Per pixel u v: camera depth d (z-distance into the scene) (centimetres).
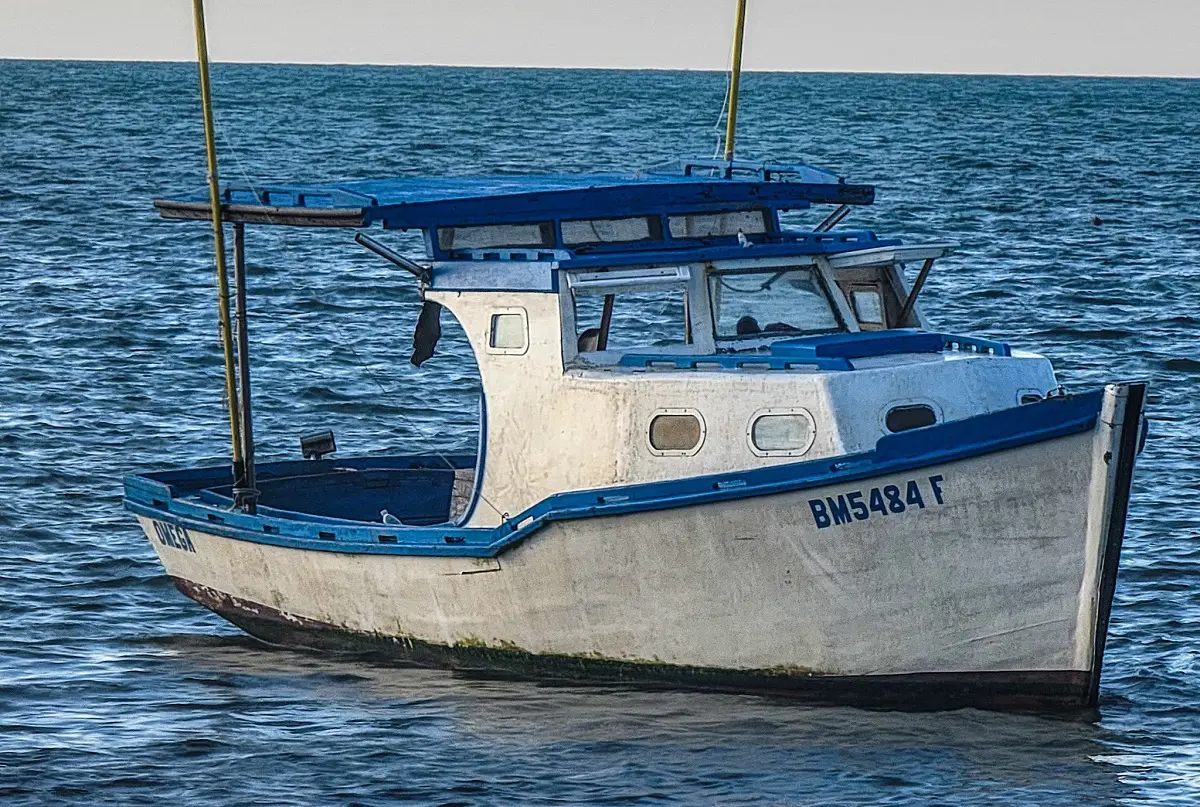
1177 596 8212
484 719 6731
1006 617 6488
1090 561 6378
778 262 7150
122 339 14725
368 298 17062
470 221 7075
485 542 6912
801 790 6062
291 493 8450
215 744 6538
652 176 8150
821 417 6481
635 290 6950
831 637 6575
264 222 7394
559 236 7269
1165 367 13988
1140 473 10356
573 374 6850
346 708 6900
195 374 13438
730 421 6588
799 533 6456
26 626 7956
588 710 6769
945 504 6369
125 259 19600
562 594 6850
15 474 10375
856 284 7406
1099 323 15888
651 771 6222
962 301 17112
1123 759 6331
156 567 8825
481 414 7150
